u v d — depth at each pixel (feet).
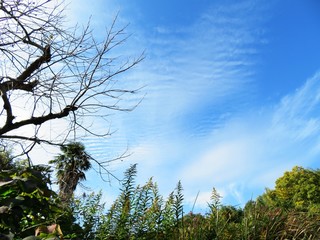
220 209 16.75
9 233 5.08
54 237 4.85
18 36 14.64
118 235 14.79
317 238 15.84
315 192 74.28
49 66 15.02
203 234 14.99
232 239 15.03
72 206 15.34
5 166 10.62
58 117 15.44
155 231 15.19
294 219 16.92
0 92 14.02
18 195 5.84
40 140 14.30
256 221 15.85
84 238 13.98
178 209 15.39
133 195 16.28
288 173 80.74
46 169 7.52
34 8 14.83
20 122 14.62
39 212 6.09
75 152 15.20
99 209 16.67
